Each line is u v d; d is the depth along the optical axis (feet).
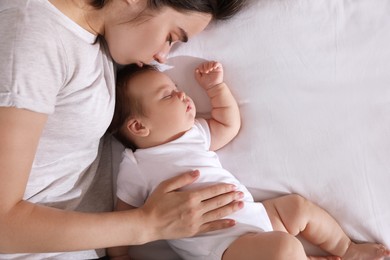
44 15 2.50
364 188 3.40
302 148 3.49
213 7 2.83
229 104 3.51
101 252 3.33
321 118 3.46
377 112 3.39
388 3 3.30
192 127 3.52
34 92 2.41
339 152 3.44
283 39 3.43
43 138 2.80
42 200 2.98
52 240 2.62
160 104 3.43
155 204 2.95
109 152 3.61
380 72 3.37
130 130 3.50
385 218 3.38
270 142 3.53
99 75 2.89
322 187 3.48
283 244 2.93
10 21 2.42
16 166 2.44
